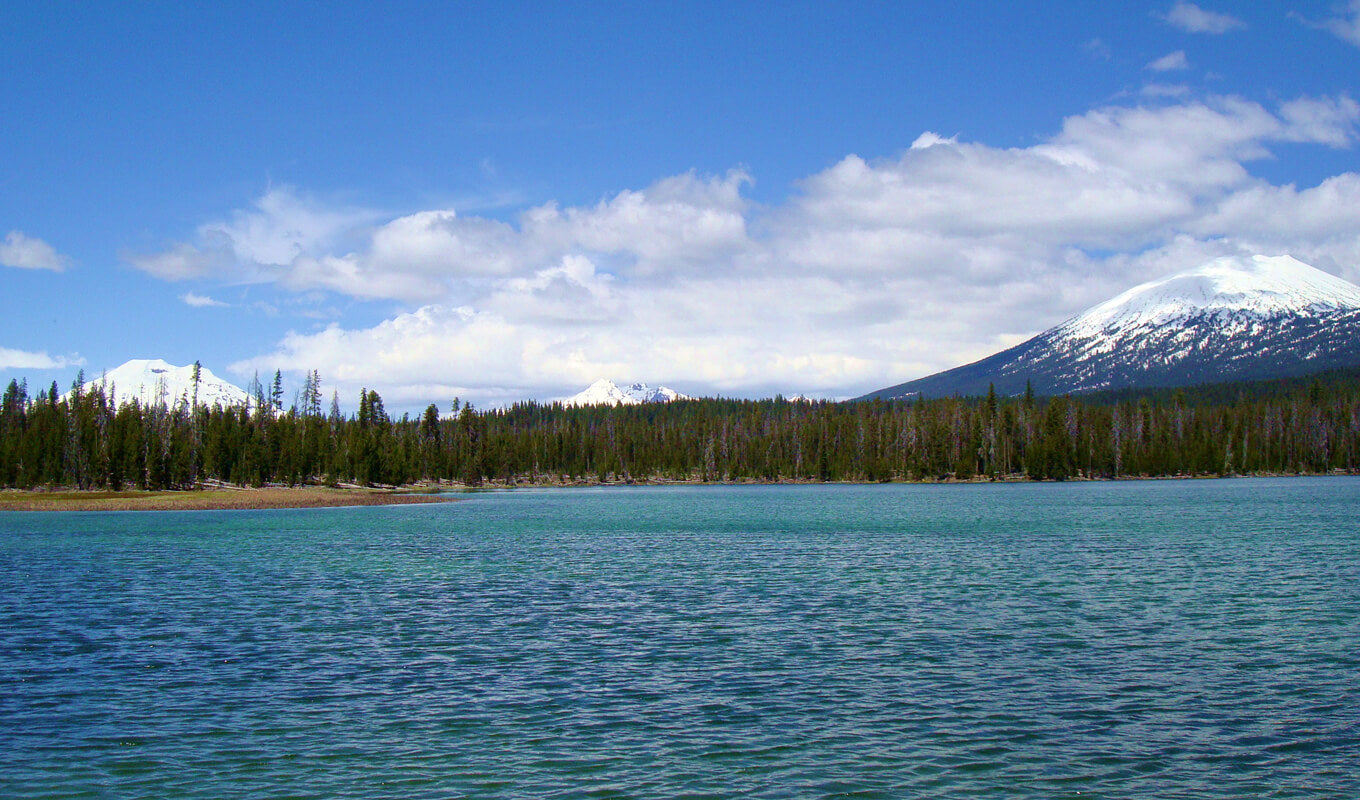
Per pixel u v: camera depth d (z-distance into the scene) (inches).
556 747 872.3
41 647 1288.1
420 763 833.5
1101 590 1755.7
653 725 933.8
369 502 5634.8
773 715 962.1
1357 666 1150.3
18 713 980.6
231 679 1111.6
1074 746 868.6
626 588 1817.2
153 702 1018.1
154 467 6412.4
